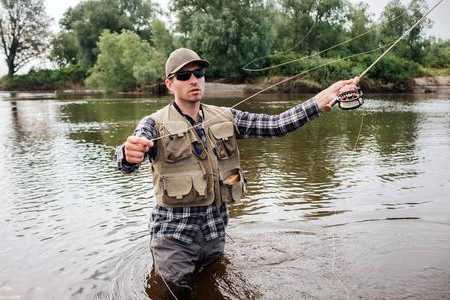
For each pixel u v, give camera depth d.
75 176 7.81
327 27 36.12
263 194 6.27
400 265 3.91
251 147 10.31
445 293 3.43
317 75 34.59
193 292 3.59
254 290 3.59
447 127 13.24
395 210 5.39
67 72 57.53
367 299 3.38
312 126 14.15
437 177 7.00
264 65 36.97
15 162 9.26
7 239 4.83
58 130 14.45
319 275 3.78
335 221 5.05
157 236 3.62
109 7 61.34
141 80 37.88
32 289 3.68
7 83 58.53
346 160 8.57
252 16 35.97
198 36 36.09
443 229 4.72
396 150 9.55
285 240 4.53
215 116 3.70
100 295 3.55
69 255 4.34
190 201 3.53
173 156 3.50
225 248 4.36
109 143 11.54
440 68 41.31
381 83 36.38
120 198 6.33
